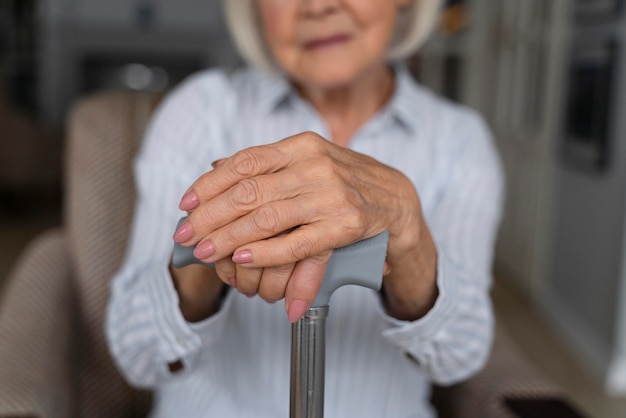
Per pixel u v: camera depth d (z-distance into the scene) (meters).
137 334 0.80
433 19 1.05
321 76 0.94
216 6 7.38
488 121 4.49
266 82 1.07
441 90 4.98
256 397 0.98
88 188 1.19
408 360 0.88
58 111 7.32
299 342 0.55
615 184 2.90
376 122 1.04
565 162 3.46
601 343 2.98
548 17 3.66
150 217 0.96
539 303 3.76
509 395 0.94
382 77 1.07
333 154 0.61
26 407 0.87
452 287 0.79
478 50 4.50
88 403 1.13
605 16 3.02
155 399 1.16
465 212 1.02
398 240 0.68
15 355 0.97
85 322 1.16
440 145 1.06
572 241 3.36
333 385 0.98
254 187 0.56
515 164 4.14
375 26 0.93
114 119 1.21
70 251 1.20
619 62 2.89
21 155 5.12
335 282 0.56
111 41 7.34
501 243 4.39
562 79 3.51
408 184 0.67
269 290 0.58
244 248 0.55
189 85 1.09
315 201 0.56
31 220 5.25
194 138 1.03
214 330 0.79
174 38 7.41
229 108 1.06
